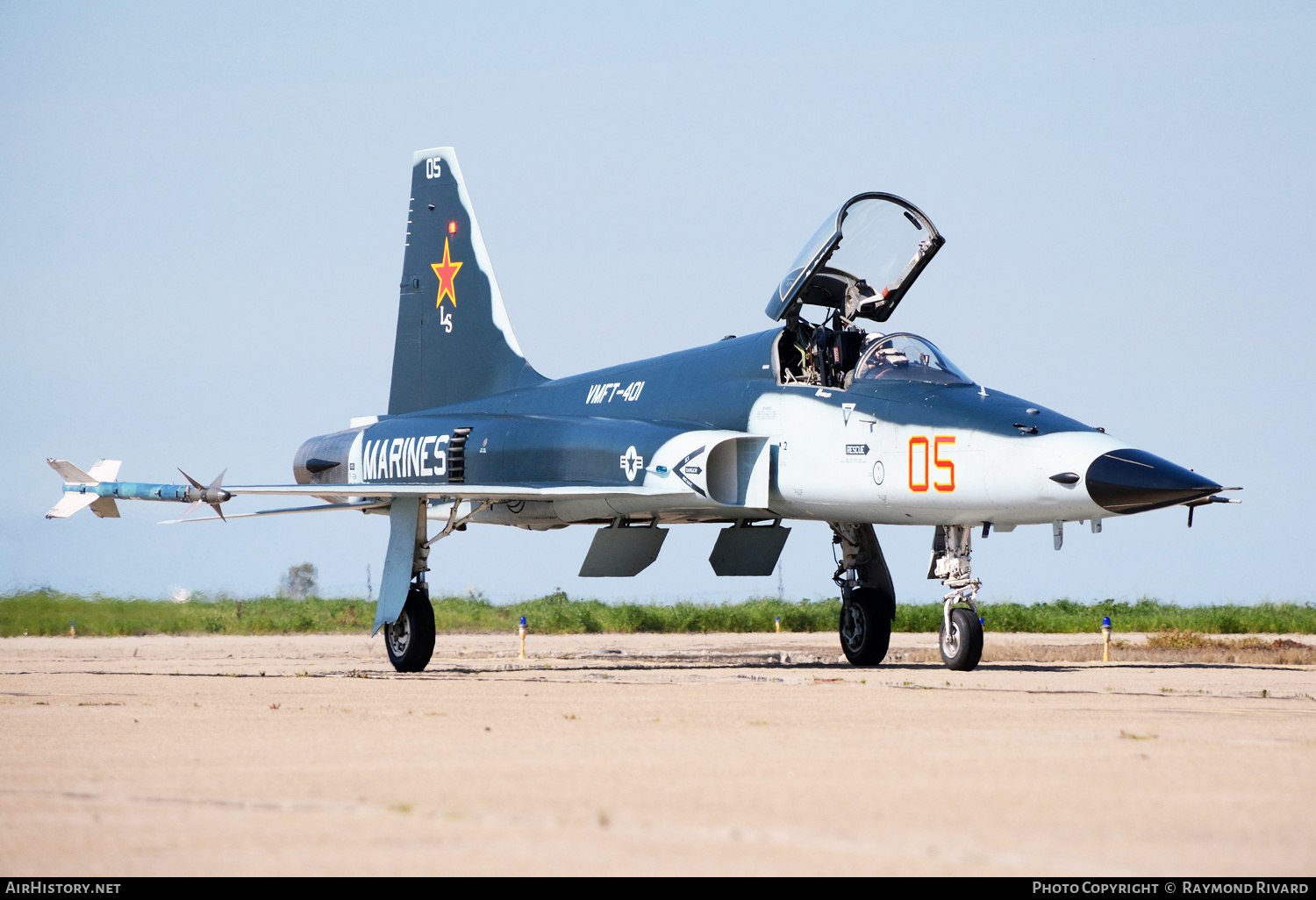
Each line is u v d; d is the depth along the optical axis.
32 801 22.72
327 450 84.12
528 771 25.75
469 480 72.88
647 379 71.44
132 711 39.56
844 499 60.28
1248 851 18.30
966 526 58.81
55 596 136.62
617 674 59.09
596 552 71.44
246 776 25.34
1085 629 143.25
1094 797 22.52
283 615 150.00
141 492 59.50
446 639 122.56
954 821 20.36
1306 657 75.38
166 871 17.42
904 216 63.34
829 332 63.97
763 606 161.75
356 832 19.75
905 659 75.81
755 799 22.31
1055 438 53.69
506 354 83.69
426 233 88.19
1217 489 50.72
